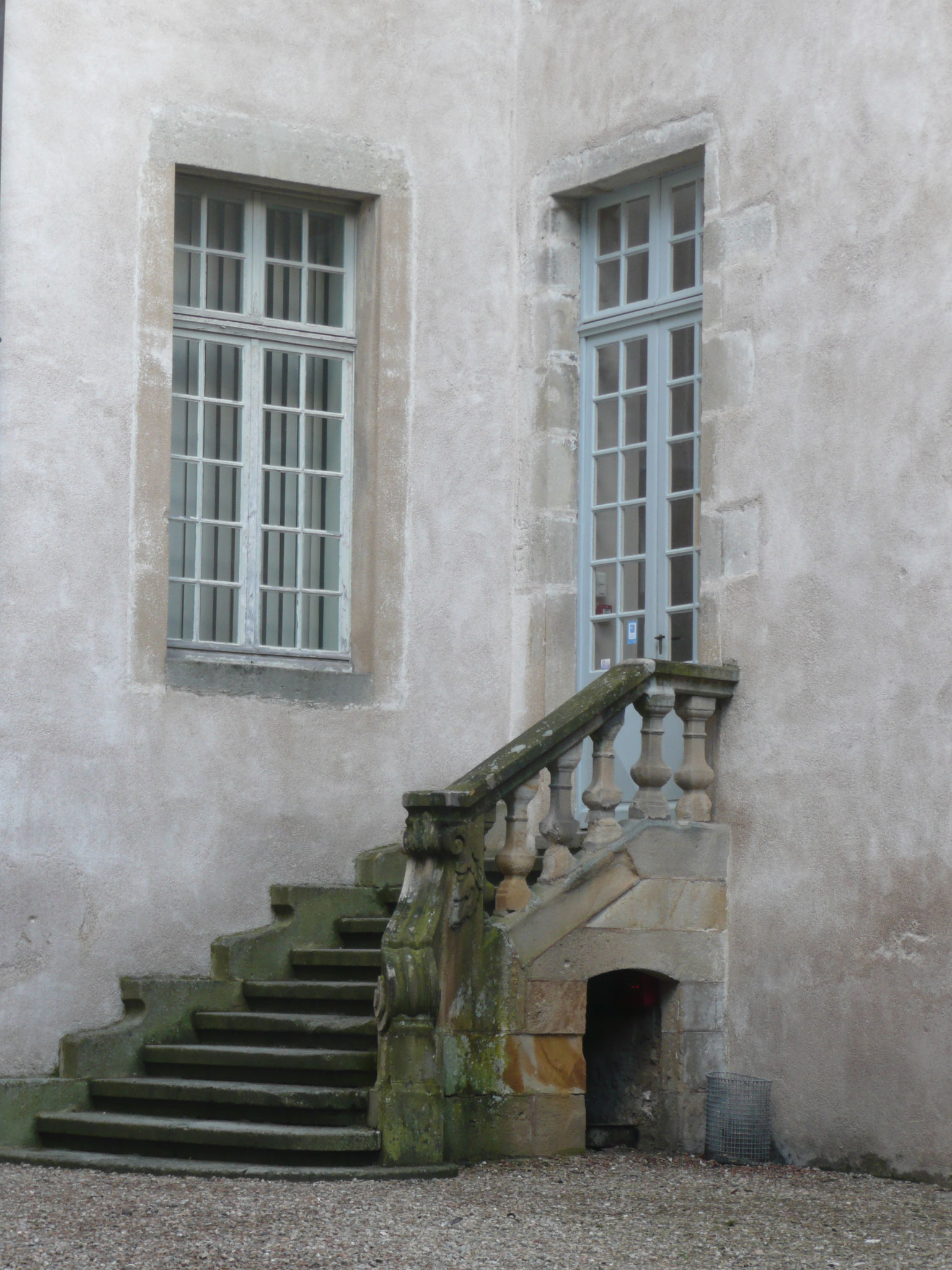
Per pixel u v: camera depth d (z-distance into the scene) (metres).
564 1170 7.03
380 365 8.98
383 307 9.00
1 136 8.07
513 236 9.38
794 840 7.66
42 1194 6.34
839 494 7.61
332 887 8.46
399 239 9.06
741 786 7.90
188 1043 7.97
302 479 9.01
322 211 9.14
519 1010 7.26
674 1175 7.07
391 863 8.64
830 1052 7.45
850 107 7.70
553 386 9.20
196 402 8.77
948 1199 6.65
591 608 9.10
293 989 7.92
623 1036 8.00
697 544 8.55
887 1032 7.23
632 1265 5.32
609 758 7.68
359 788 8.73
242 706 8.45
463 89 9.30
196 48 8.59
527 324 9.29
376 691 8.82
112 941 8.03
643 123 8.70
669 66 8.59
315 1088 7.11
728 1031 7.87
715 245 8.24
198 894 8.25
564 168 9.14
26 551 7.97
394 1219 5.88
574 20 9.13
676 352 8.79
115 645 8.16
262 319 8.93
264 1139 6.81
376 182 9.02
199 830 8.28
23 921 7.84
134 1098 7.53
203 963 8.23
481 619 9.12
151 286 8.39
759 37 8.14
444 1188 6.48
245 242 8.95
